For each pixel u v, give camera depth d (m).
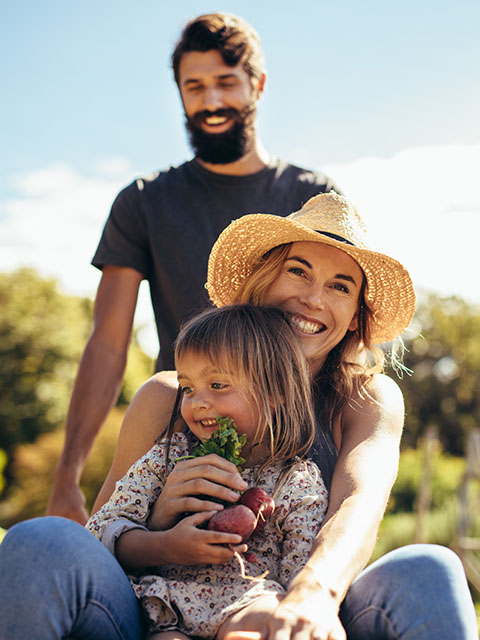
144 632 2.00
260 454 2.29
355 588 1.94
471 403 36.62
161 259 3.64
